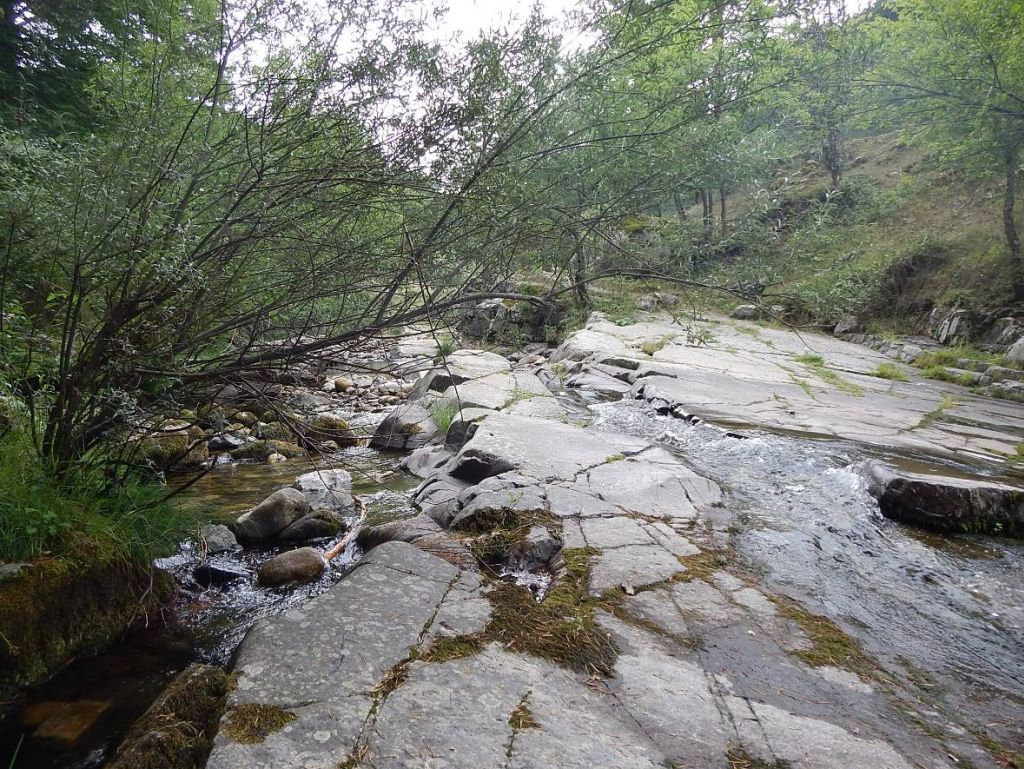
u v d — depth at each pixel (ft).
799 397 30.53
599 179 10.84
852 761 6.53
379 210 10.40
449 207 9.64
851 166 77.56
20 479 9.17
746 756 6.47
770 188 11.37
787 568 11.98
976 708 7.92
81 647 8.79
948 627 10.22
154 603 10.10
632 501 14.98
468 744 6.24
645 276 10.91
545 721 6.70
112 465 11.57
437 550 11.95
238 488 18.16
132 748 6.04
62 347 9.39
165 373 10.09
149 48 9.52
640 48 10.06
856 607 10.62
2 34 22.48
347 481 18.93
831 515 15.23
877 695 7.95
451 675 7.39
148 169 8.94
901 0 45.93
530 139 10.16
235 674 7.20
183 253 8.68
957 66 41.22
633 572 10.93
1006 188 48.08
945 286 51.62
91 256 8.70
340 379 36.55
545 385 33.91
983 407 30.78
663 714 7.06
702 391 30.37
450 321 11.74
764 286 10.53
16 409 10.19
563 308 11.50
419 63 9.64
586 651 8.24
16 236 8.90
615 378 35.14
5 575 8.14
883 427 25.31
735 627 9.37
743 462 20.08
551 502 14.34
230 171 9.97
